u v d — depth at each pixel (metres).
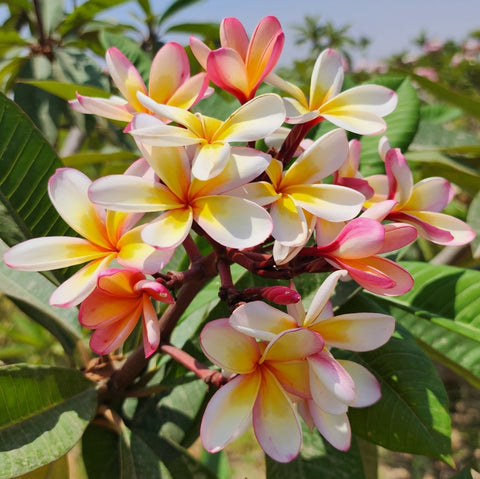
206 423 0.22
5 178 0.32
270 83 0.28
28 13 0.77
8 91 0.74
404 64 1.67
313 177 0.25
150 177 0.25
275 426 0.23
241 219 0.22
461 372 0.40
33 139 0.32
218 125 0.25
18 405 0.28
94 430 0.37
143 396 0.35
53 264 0.24
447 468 1.09
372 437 0.33
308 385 0.24
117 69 0.29
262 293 0.24
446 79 1.62
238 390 0.23
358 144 0.31
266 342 0.24
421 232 0.29
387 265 0.25
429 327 0.39
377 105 0.27
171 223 0.23
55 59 0.71
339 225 0.26
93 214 0.25
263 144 0.41
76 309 0.41
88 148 0.81
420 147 0.63
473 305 0.35
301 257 0.26
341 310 0.37
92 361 0.36
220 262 0.26
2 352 0.82
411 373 0.34
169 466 0.34
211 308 0.39
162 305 0.37
